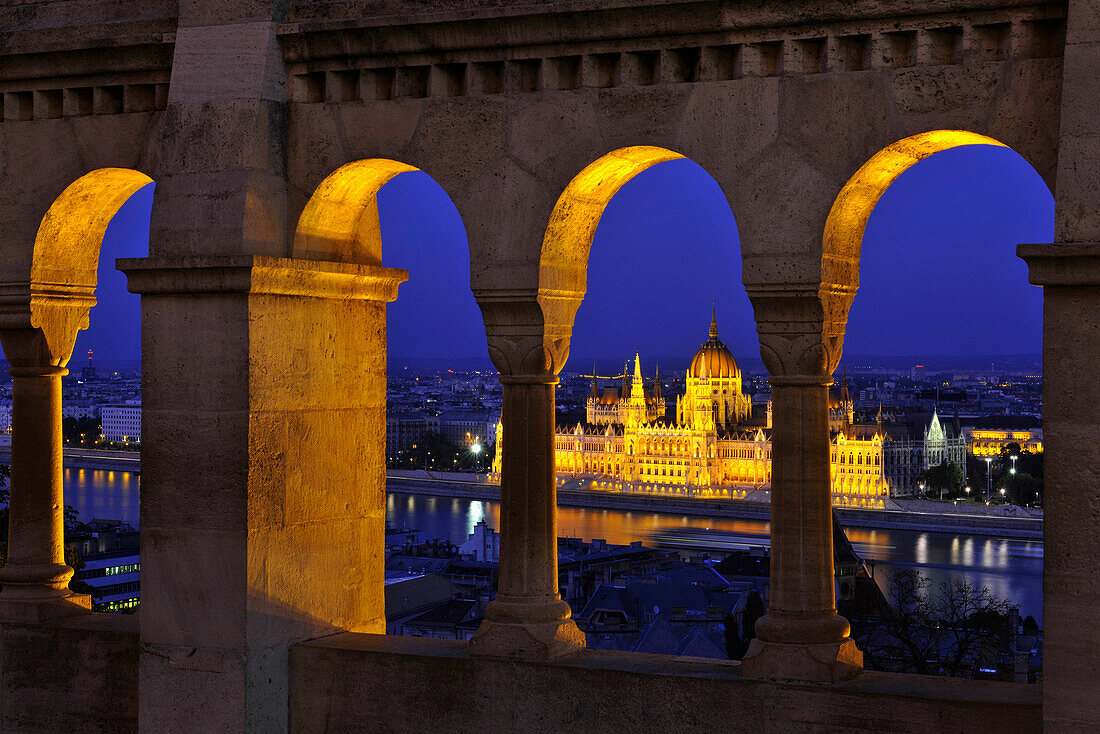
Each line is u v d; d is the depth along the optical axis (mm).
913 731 10680
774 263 11289
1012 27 10477
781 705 11094
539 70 12203
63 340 14789
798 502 11312
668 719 11453
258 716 12523
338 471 13594
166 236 12922
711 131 11523
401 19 12461
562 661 11984
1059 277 9922
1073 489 9945
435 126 12555
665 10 11547
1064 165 9961
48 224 14359
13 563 14711
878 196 11688
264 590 12625
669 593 99375
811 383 11320
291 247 13109
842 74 11086
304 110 13086
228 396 12531
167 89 13727
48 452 14734
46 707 14148
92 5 14203
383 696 12523
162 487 12789
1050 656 10008
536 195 12133
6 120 14398
